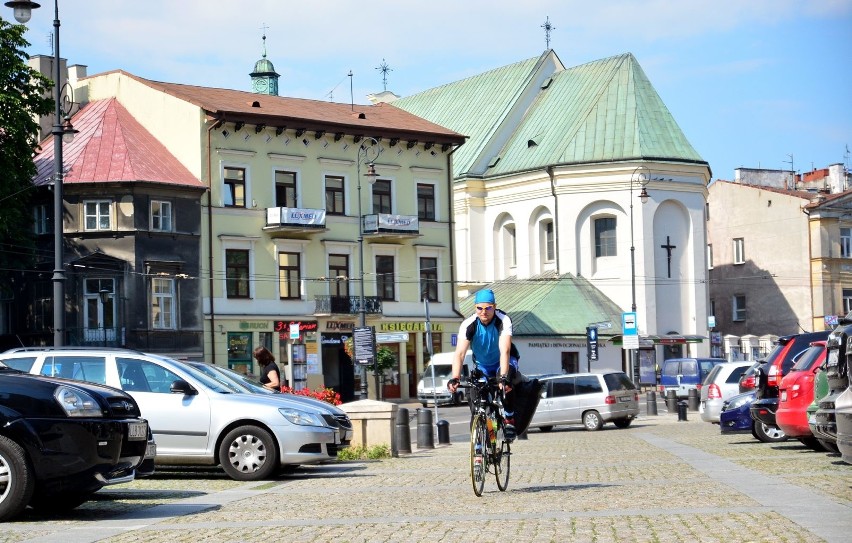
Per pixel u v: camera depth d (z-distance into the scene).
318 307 64.94
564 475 17.77
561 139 83.06
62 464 12.67
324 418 19.45
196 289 60.03
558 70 91.06
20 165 51.19
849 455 13.16
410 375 69.81
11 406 12.70
